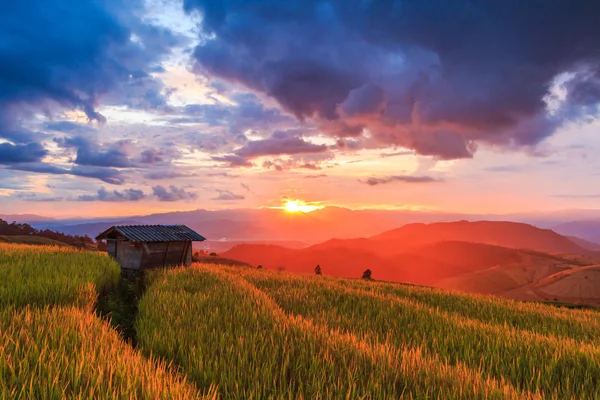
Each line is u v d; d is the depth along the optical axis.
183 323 10.28
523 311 18.03
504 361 9.56
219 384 6.47
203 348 8.25
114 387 5.53
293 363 7.70
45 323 8.15
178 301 12.44
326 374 7.29
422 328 12.32
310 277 27.20
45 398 5.04
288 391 6.27
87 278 14.51
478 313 17.05
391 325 12.76
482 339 11.26
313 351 8.24
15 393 5.02
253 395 6.19
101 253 26.25
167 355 8.20
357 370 7.51
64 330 7.86
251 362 7.63
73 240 137.25
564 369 8.88
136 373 6.08
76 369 5.79
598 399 7.38
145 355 8.29
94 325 8.88
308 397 6.30
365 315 13.70
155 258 21.80
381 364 7.81
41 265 16.73
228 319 10.95
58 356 6.41
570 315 18.53
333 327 11.98
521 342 10.85
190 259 24.28
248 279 22.19
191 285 15.98
